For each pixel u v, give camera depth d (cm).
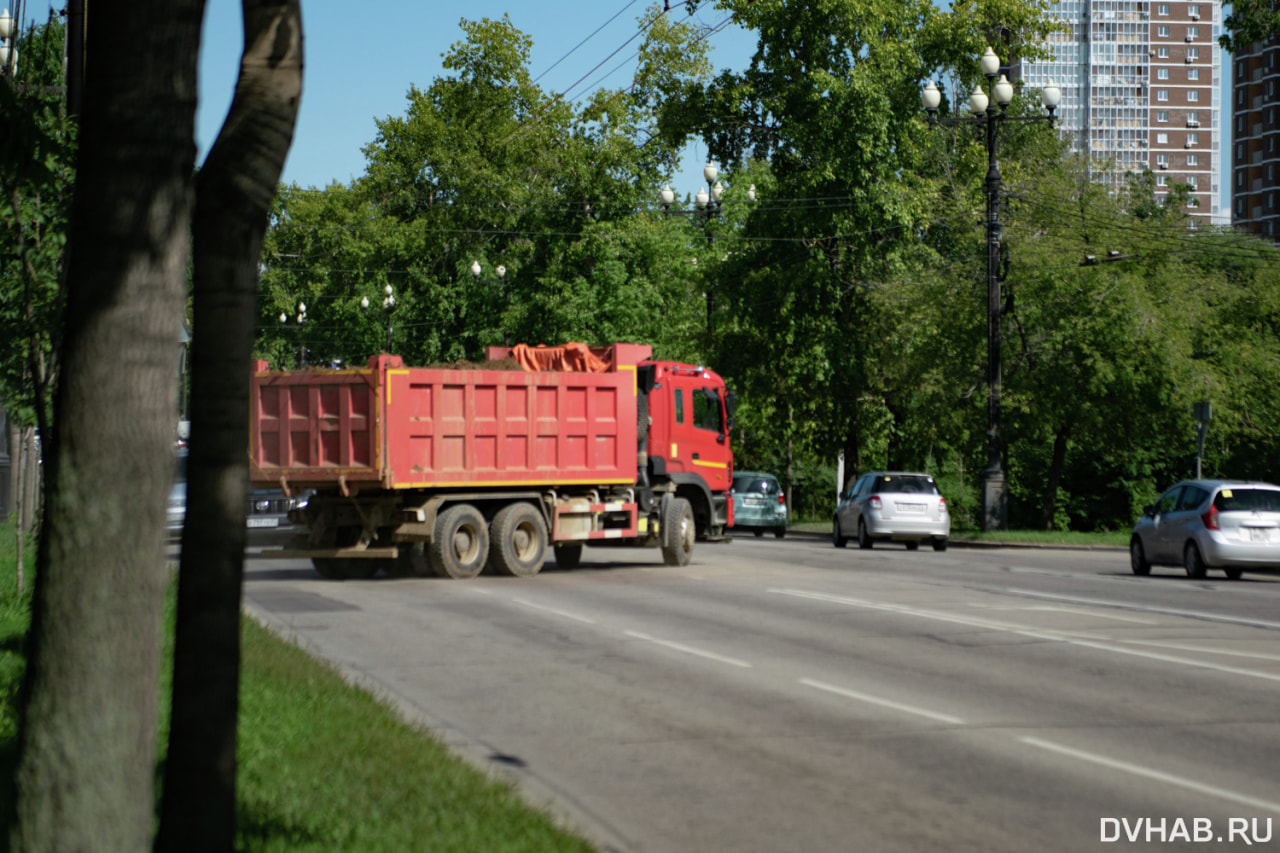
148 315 453
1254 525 2325
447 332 6059
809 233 4222
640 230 5616
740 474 4456
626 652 1346
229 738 513
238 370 520
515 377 2228
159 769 750
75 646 445
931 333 4172
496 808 674
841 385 4441
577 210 5666
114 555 448
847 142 4128
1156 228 4428
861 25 4153
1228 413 4088
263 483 2150
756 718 996
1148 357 3912
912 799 751
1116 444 4316
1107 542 3434
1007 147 5334
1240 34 3181
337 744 814
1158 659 1292
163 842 506
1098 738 919
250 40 531
